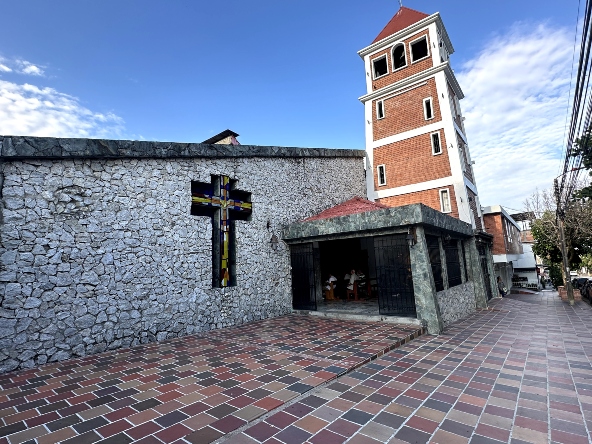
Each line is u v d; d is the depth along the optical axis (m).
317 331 7.91
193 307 8.16
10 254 5.68
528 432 3.24
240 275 9.53
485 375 4.86
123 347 6.81
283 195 11.52
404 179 15.77
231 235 9.67
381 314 9.03
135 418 3.58
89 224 6.66
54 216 6.23
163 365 5.50
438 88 15.12
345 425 3.42
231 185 9.88
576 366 5.26
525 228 37.91
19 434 3.27
